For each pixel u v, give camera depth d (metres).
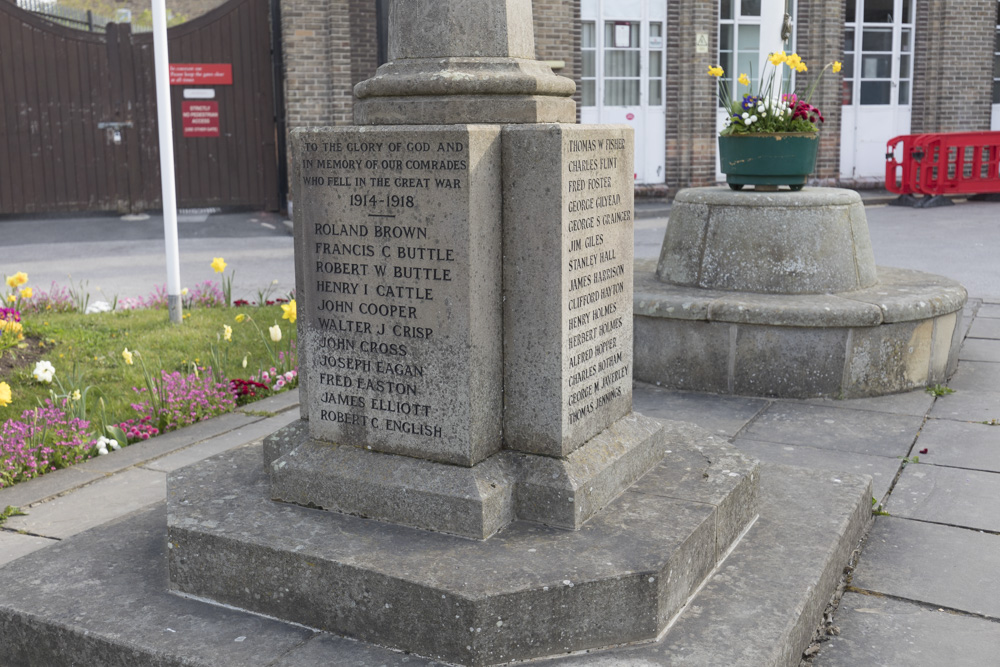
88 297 8.18
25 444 4.47
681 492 3.17
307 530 2.90
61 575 3.04
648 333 5.64
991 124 18.53
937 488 4.05
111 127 14.40
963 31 17.39
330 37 13.55
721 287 5.71
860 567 3.37
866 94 17.39
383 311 2.97
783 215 5.53
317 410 3.16
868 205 16.41
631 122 16.05
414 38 3.06
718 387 5.48
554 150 2.81
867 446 4.57
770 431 4.80
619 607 2.60
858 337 5.25
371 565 2.66
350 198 2.95
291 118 13.69
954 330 5.67
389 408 3.02
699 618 2.73
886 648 2.85
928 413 5.08
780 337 5.29
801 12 16.45
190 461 4.62
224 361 6.30
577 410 3.07
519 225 2.91
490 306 2.93
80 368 5.92
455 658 2.54
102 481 4.36
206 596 2.91
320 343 3.10
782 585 2.91
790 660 2.69
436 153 2.79
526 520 2.97
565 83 3.07
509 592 2.51
